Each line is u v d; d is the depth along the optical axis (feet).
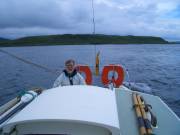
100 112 8.61
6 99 33.19
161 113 12.66
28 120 8.05
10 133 8.29
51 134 8.40
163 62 86.58
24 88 39.55
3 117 11.30
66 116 8.14
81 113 8.38
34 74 53.57
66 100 9.25
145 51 171.73
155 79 48.73
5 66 69.26
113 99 10.09
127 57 106.22
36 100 9.67
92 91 10.39
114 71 21.38
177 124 11.48
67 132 8.37
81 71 21.47
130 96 13.47
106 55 118.21
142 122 10.08
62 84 18.62
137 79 48.70
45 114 8.27
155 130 10.76
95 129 8.32
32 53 133.90
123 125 10.28
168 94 35.24
